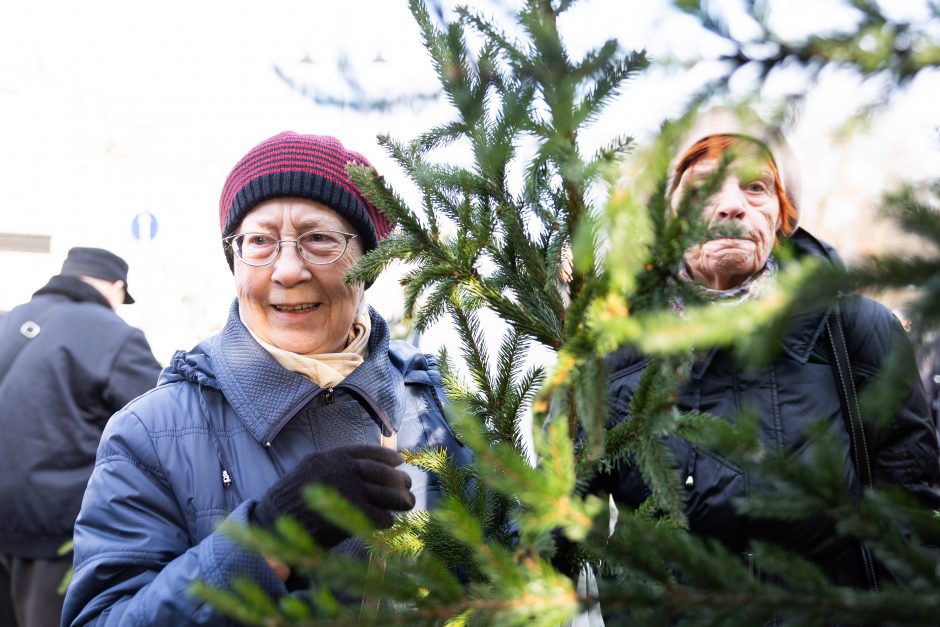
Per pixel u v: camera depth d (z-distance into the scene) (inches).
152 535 62.2
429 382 77.9
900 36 25.3
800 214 67.1
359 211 71.7
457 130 45.5
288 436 68.4
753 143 30.5
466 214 49.3
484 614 30.0
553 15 38.9
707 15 25.6
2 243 237.8
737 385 68.5
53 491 124.1
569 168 36.3
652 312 34.0
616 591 29.4
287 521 30.0
